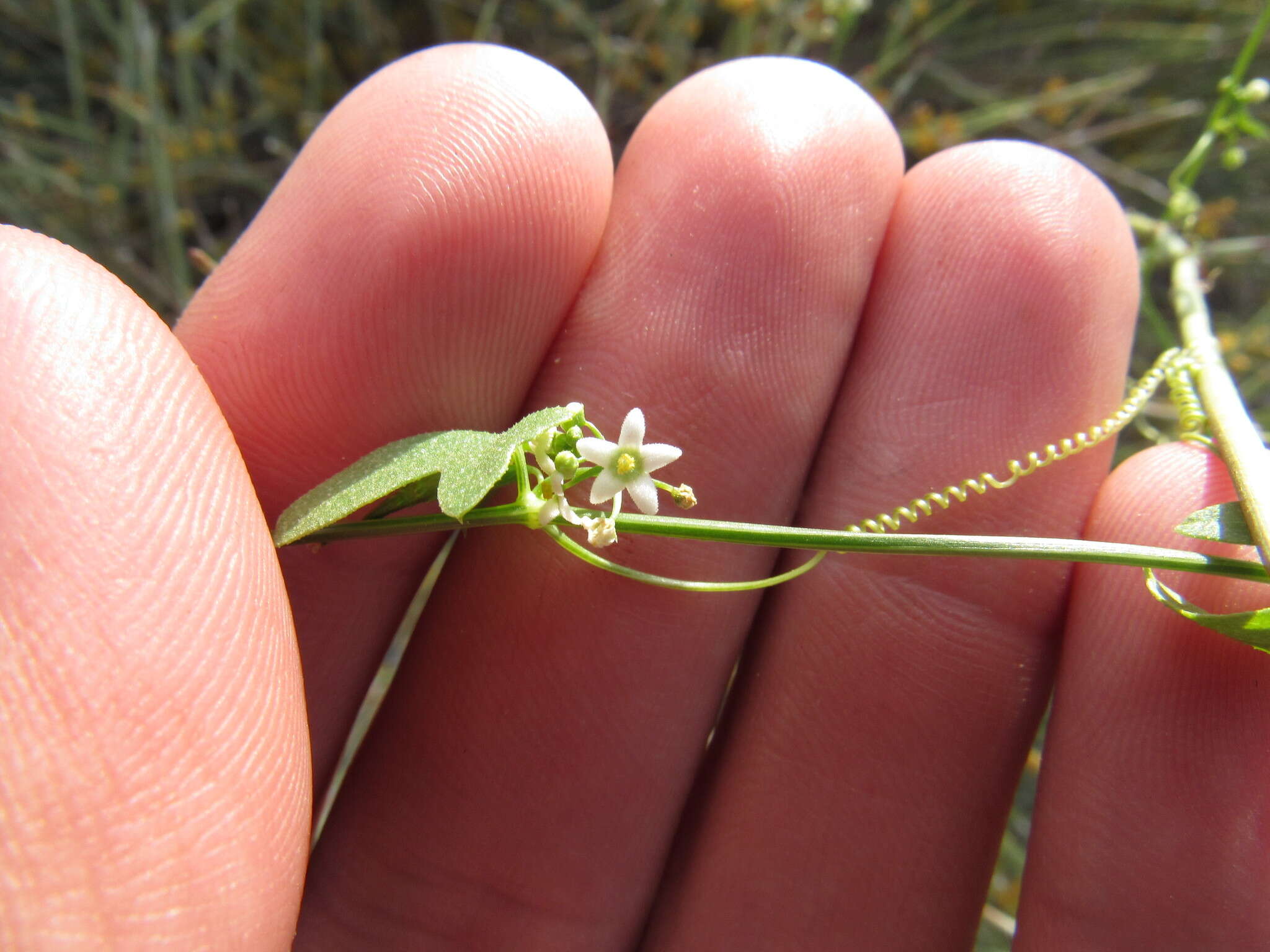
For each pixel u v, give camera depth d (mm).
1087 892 55
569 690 60
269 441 57
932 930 61
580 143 57
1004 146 63
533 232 56
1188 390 62
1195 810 53
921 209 63
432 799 61
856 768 60
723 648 61
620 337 59
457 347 57
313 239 56
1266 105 120
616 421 59
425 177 55
